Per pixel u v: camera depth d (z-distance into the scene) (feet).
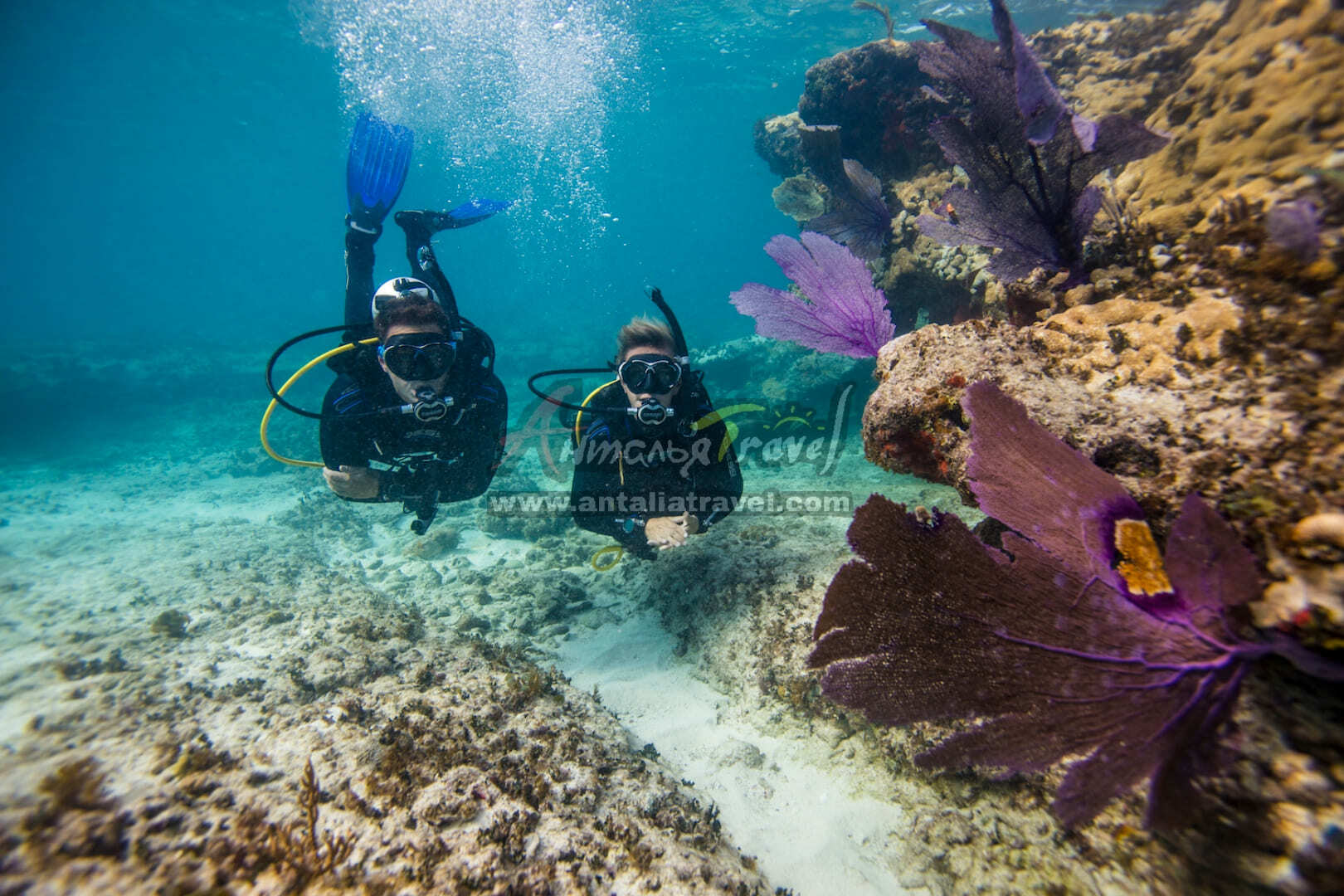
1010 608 4.85
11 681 8.35
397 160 17.51
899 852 6.17
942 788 6.51
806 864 6.27
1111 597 4.56
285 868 4.45
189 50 81.10
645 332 10.96
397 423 11.38
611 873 5.27
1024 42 5.89
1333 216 4.88
